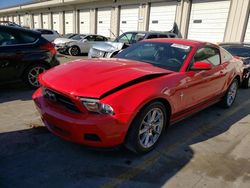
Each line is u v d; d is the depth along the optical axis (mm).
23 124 3945
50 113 2949
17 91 5859
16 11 42281
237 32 13758
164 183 2727
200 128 4305
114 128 2742
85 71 3191
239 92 7297
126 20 20500
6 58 5363
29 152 3135
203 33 15469
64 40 16141
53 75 3262
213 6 14719
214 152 3484
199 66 3744
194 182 2779
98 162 3023
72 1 25250
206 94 4324
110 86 2838
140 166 3006
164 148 3486
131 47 4645
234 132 4234
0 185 2496
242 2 13359
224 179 2873
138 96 2887
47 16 32781
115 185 2639
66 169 2846
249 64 7652
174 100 3420
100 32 23641
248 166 3184
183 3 16047
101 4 22719
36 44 5852
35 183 2572
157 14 18000
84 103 2736
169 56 4012
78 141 2812
